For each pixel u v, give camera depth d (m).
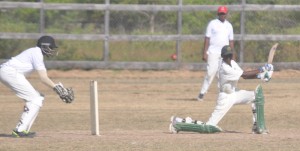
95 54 93.62
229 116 60.09
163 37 90.62
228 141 45.69
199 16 95.31
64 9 90.69
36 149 42.62
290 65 90.62
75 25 95.44
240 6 91.62
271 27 93.69
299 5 93.00
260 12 93.44
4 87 78.44
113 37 90.69
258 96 49.34
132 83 82.31
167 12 94.25
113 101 69.56
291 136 48.75
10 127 55.16
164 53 93.88
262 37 91.06
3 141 45.34
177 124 49.91
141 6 91.12
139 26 94.44
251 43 92.38
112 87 79.19
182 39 90.81
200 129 49.47
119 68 90.75
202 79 86.62
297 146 44.03
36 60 46.47
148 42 94.06
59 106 66.06
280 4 95.38
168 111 63.19
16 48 92.69
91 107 49.16
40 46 47.06
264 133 49.88
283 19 93.88
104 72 89.56
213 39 66.62
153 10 90.94
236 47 91.88
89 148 42.94
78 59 93.06
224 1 95.88
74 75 88.19
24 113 46.94
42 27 91.06
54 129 53.88
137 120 58.62
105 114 61.50
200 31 94.62
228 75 48.47
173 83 82.56
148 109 64.44
